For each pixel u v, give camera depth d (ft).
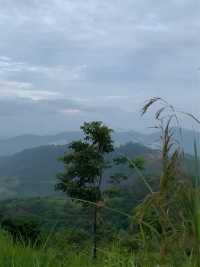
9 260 16.63
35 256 16.40
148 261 10.51
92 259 15.40
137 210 10.00
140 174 10.25
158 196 9.72
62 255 16.62
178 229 9.78
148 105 10.19
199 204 9.66
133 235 10.93
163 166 9.84
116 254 13.07
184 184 9.69
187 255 9.88
